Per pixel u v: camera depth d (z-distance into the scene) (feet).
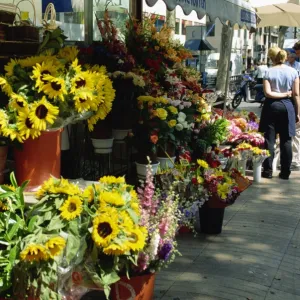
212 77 55.52
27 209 9.55
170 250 10.30
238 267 13.99
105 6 19.19
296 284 13.16
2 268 8.62
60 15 17.83
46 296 8.46
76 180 12.46
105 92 10.71
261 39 97.71
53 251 8.27
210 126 19.12
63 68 10.20
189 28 47.19
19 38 13.65
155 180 14.43
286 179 23.77
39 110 9.74
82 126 15.51
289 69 22.82
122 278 10.10
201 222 16.46
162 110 15.33
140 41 17.58
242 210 19.06
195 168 15.17
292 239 16.29
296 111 23.12
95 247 8.82
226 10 21.35
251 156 22.50
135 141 15.40
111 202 9.14
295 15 35.22
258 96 54.34
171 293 12.34
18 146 10.51
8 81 10.02
